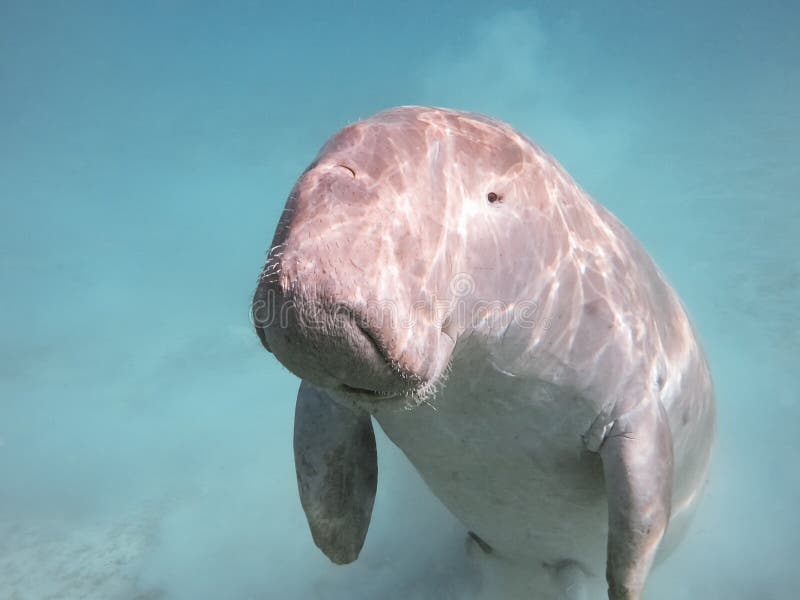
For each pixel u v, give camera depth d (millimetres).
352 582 4766
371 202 1858
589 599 3549
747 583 4328
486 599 4105
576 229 2611
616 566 2623
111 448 7258
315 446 3076
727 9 72500
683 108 27219
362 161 1936
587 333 2518
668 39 57438
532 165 2420
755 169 15430
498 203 2248
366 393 1943
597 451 2678
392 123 2098
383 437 5488
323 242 1742
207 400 8141
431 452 2812
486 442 2676
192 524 5898
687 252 10383
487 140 2279
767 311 8109
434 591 4465
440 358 1983
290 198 1856
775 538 4570
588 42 58156
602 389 2576
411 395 1938
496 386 2486
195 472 6719
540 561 3459
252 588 4996
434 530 4918
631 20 71250
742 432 5664
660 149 19453
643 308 2795
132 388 8547
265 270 1761
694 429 3215
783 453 5320
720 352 7180
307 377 1854
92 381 8789
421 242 1924
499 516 3084
